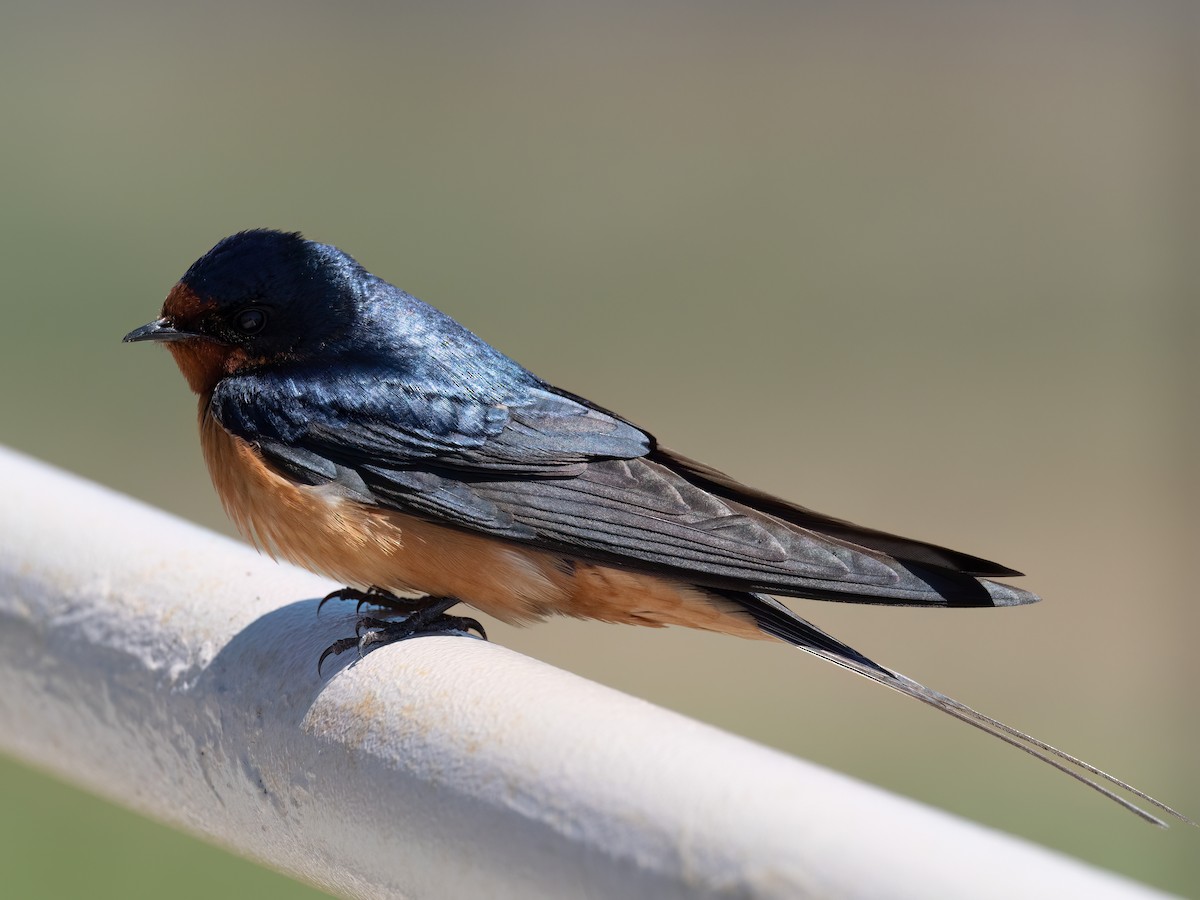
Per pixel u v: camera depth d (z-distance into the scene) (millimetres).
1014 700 14555
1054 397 20594
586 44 31984
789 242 24531
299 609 4477
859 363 21312
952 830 3047
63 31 31094
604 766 3479
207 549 4797
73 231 22359
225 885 10164
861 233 25109
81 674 4742
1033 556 16781
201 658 4492
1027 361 21609
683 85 30344
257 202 23922
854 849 3051
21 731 5008
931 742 13984
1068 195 26578
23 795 11117
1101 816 13070
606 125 28406
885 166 27453
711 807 3260
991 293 23500
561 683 3857
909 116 29375
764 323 22078
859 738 13969
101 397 18359
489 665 4012
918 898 2939
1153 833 12852
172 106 27812
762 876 3117
